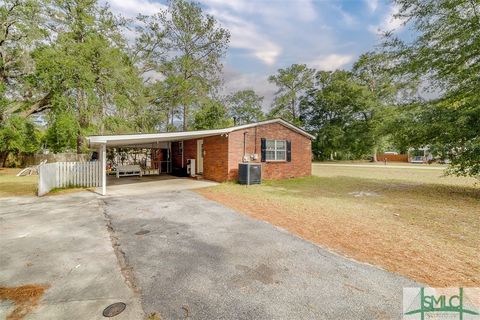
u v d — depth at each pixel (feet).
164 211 20.20
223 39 80.64
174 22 77.25
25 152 72.64
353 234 14.71
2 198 25.73
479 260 11.16
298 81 131.03
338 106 115.55
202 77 84.12
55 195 27.45
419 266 10.62
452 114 26.32
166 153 57.16
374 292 8.66
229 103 120.16
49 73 45.06
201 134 33.73
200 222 17.16
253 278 9.61
